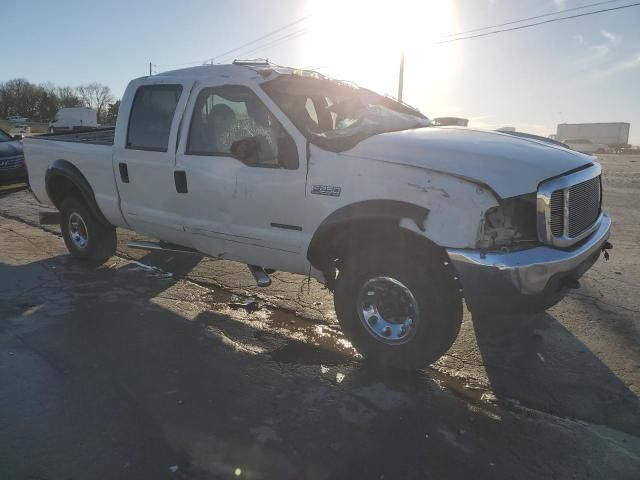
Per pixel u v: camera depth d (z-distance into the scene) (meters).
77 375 3.44
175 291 5.19
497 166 3.00
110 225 5.74
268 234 3.85
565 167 3.20
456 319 3.22
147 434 2.79
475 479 2.46
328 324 4.36
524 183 2.95
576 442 2.75
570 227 3.21
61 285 5.33
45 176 6.06
